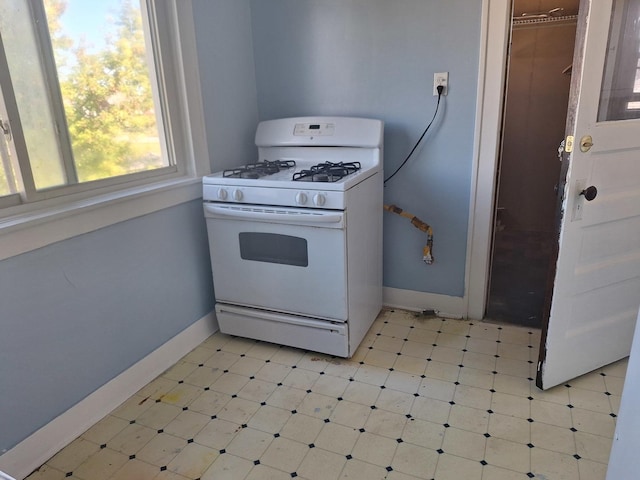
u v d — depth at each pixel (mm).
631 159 1585
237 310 2148
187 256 2082
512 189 3805
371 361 2014
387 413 1672
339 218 1772
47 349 1484
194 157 2061
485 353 2045
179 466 1463
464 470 1403
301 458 1478
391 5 2094
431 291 2428
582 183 1504
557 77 3406
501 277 2943
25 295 1394
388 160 2312
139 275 1821
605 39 1370
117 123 1743
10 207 1383
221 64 2178
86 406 1642
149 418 1690
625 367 1890
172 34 1897
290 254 1945
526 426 1576
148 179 1889
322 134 2238
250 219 1935
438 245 2336
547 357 1689
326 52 2285
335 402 1744
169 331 2018
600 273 1684
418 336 2213
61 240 1480
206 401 1777
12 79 1358
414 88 2160
